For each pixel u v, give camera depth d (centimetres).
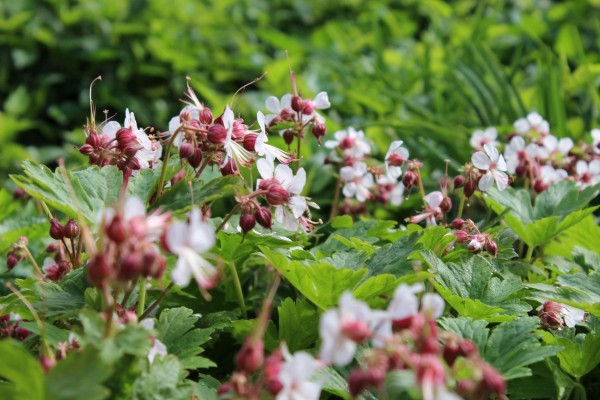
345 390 77
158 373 75
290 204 82
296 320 84
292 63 142
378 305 83
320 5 186
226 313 86
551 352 77
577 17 176
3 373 72
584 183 100
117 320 75
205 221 83
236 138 83
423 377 68
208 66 157
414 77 145
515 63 134
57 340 76
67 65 159
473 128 122
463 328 80
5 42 157
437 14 178
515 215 95
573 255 94
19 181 82
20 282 84
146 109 156
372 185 100
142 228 71
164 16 166
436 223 95
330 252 89
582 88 131
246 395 71
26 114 155
